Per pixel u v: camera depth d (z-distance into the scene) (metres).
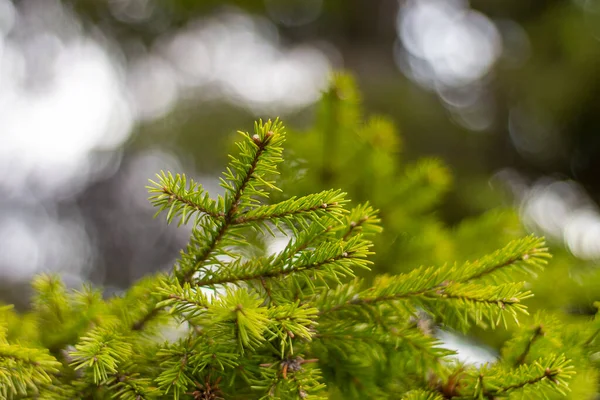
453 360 0.96
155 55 5.57
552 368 0.92
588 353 0.97
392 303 0.96
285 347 0.94
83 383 0.94
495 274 0.96
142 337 0.96
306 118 4.29
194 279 0.94
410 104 4.76
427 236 1.09
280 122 0.92
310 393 0.93
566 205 4.16
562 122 4.89
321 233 0.94
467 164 4.77
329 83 1.15
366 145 1.14
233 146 1.13
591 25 4.50
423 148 4.70
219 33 5.70
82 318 0.97
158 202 0.92
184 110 4.90
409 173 1.14
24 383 0.91
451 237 1.14
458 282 0.96
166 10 5.48
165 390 0.93
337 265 0.93
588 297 1.09
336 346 0.96
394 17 5.84
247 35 5.76
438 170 1.13
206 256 0.94
